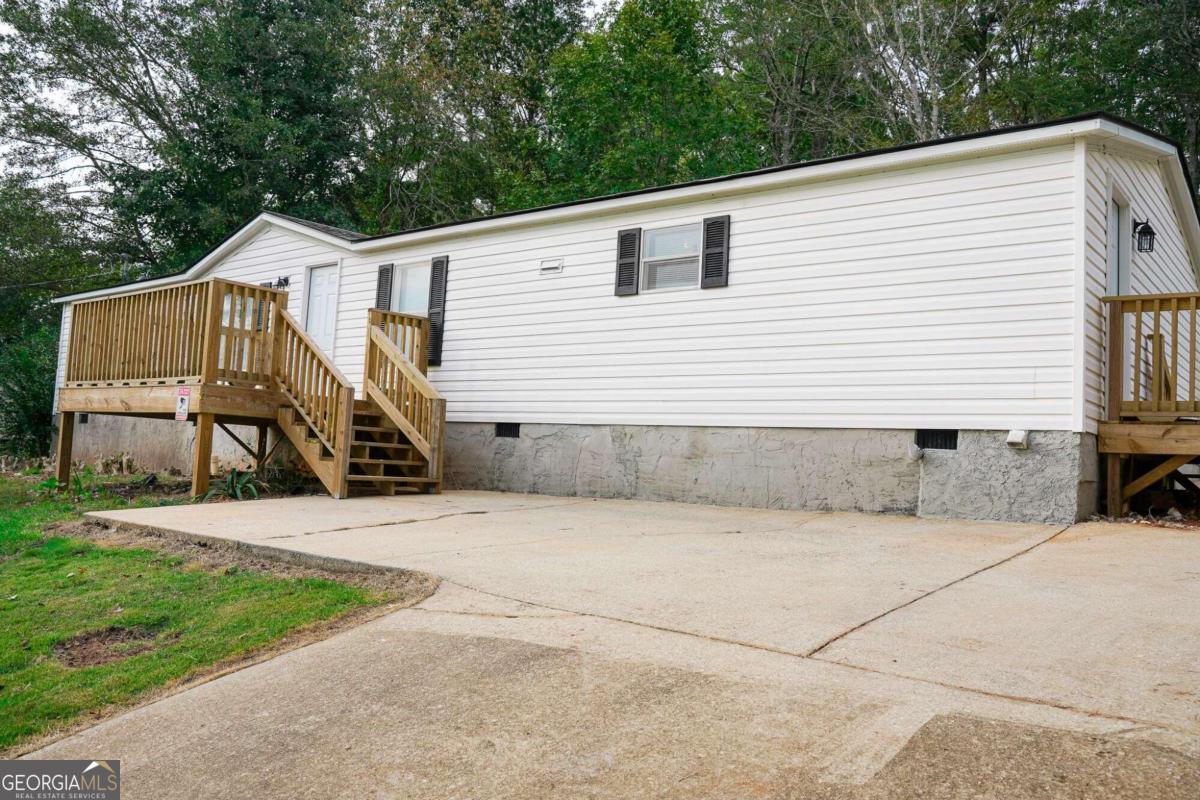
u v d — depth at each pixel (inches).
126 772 127.4
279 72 1069.1
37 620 201.0
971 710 125.3
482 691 141.6
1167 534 282.0
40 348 871.1
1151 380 406.3
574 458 445.4
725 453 395.2
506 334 478.6
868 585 208.4
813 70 1041.5
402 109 1060.5
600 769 114.7
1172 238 471.5
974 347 333.7
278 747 130.2
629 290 430.9
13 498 427.5
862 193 364.8
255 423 439.8
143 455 696.4
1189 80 885.2
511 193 987.3
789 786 106.7
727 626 170.4
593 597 194.7
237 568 241.1
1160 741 113.5
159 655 175.3
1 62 1072.8
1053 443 314.7
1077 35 960.3
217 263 652.1
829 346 368.8
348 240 552.4
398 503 382.0
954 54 975.6
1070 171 319.0
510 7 1200.2
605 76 894.4
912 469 346.3
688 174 885.8
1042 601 191.0
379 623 181.6
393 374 460.8
